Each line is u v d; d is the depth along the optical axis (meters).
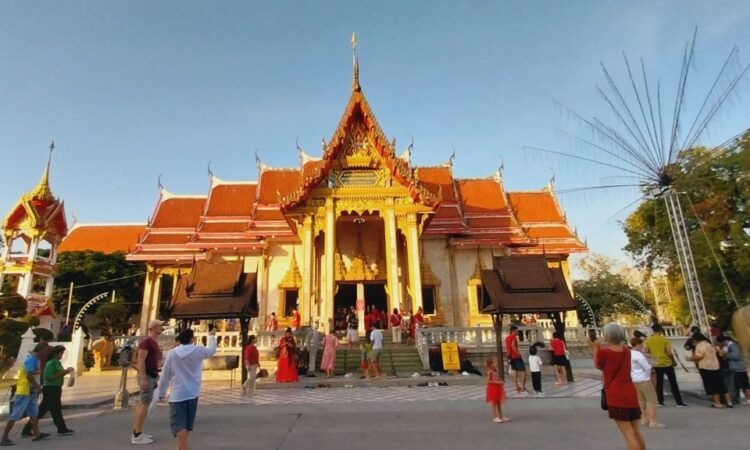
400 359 21.81
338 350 22.92
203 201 39.66
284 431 9.02
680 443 7.64
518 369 15.29
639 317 51.66
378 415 10.83
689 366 18.14
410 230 29.56
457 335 22.77
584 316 52.62
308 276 28.36
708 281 29.16
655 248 35.97
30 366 8.92
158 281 35.84
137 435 8.16
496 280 18.62
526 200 40.47
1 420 11.84
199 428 9.41
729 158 26.59
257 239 35.00
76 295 43.91
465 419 10.20
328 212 29.36
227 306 17.27
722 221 27.52
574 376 20.20
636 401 5.98
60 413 9.24
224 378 21.53
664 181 16.72
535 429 8.98
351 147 30.56
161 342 24.91
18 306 27.19
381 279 32.38
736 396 11.95
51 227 38.06
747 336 11.91
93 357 25.80
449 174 39.91
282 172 38.75
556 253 35.78
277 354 21.66
